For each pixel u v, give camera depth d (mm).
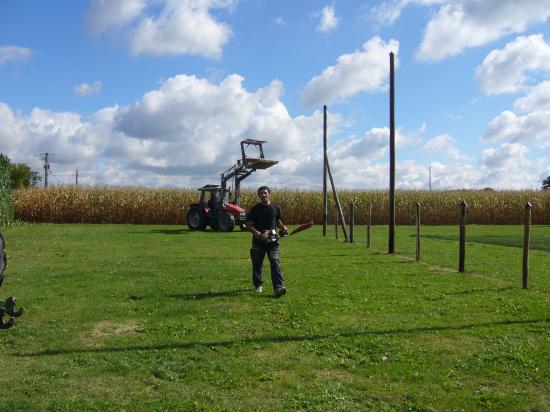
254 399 4207
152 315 6848
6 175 25141
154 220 32344
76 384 4480
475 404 4125
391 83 14461
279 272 8109
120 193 32094
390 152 14227
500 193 36875
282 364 4973
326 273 10289
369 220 15930
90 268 10750
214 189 23547
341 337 5809
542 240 19156
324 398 4207
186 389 4395
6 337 5805
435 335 5898
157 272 10250
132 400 4164
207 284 9000
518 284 9164
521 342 5621
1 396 4211
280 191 35219
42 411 3949
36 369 4820
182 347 5488
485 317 6703
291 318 6676
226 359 5125
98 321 6566
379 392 4344
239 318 6703
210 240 17859
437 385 4492
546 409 4047
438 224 35812
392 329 6133
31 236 19000
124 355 5227
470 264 11883
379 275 10055
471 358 5117
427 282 9266
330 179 19438
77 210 31859
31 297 7840
